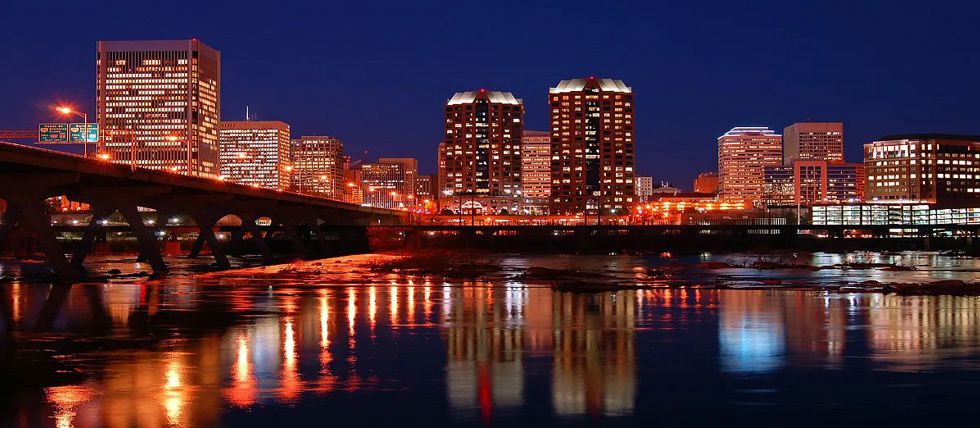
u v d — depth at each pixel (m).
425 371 32.75
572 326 46.38
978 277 94.69
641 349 38.03
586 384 30.42
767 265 118.69
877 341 40.19
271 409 26.70
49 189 95.69
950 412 26.41
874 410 26.67
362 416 25.97
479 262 137.00
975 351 37.12
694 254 181.88
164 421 25.27
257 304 59.09
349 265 125.75
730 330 44.53
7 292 69.38
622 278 90.81
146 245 103.94
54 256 86.62
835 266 119.19
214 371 32.53
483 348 38.34
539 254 182.88
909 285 75.88
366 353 36.84
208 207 151.00
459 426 25.00
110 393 28.73
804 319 49.44
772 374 32.12
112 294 67.56
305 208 176.62
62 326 46.03
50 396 28.25
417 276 95.81
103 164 91.81
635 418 25.86
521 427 24.94
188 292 69.94
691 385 30.22
